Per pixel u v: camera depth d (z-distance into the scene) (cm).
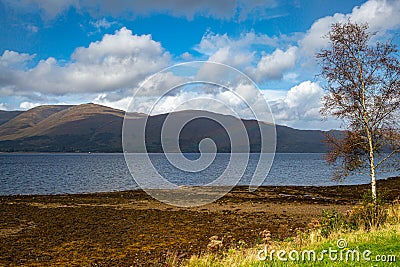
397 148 2314
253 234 2167
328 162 2480
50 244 1981
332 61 2372
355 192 4488
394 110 2280
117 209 3150
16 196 4106
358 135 2325
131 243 1997
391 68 2267
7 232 2273
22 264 1642
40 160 15775
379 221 1467
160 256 1734
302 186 5191
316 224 1459
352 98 2327
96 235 2183
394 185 5159
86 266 1611
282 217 2756
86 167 10588
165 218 2719
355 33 2325
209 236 2139
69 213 2958
